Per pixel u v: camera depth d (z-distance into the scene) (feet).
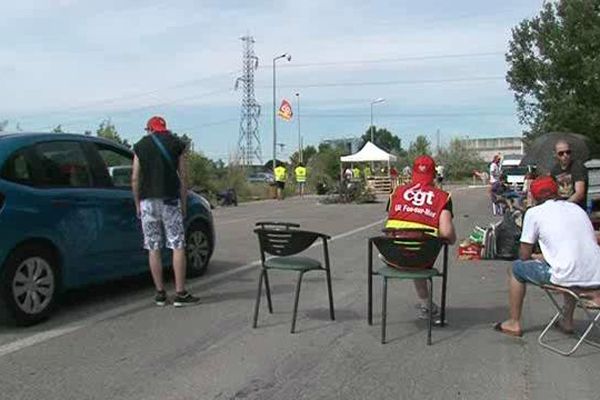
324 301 27.22
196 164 109.09
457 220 64.18
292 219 67.41
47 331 22.58
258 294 23.09
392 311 25.64
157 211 25.66
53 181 24.25
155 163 25.46
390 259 21.57
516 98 81.87
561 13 75.36
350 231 54.34
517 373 18.60
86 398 16.71
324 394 16.98
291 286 30.25
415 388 17.42
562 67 73.92
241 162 132.26
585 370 18.86
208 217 32.83
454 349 20.77
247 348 20.72
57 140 25.14
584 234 20.66
